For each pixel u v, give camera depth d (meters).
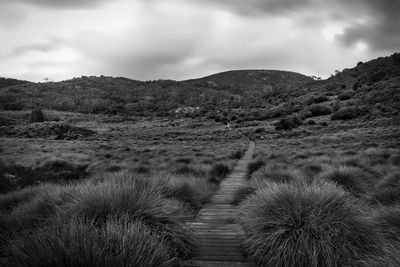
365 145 34.38
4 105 155.75
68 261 3.01
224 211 7.63
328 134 54.84
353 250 4.07
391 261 3.47
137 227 3.90
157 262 3.60
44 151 36.94
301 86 166.62
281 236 4.38
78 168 17.14
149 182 6.86
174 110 155.00
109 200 4.79
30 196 7.96
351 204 4.99
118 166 16.02
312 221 4.40
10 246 4.12
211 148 40.72
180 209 6.28
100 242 3.40
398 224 5.01
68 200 5.98
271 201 5.04
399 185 7.99
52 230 3.78
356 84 105.31
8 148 38.41
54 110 163.00
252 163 16.73
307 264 4.03
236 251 4.78
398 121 56.72
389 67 120.56
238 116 101.38
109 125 111.94
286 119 68.81
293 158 21.14
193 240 5.02
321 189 5.33
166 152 32.41
